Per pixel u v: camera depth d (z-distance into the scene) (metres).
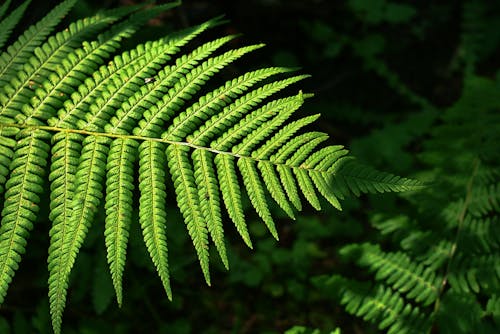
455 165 2.80
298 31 5.58
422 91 6.01
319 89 5.55
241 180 4.18
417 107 5.83
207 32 4.57
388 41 6.11
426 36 6.22
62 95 1.93
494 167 2.74
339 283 2.57
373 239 4.32
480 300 3.04
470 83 3.18
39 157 1.82
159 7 2.12
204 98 1.95
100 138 1.88
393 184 1.83
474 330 2.39
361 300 2.53
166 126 3.29
